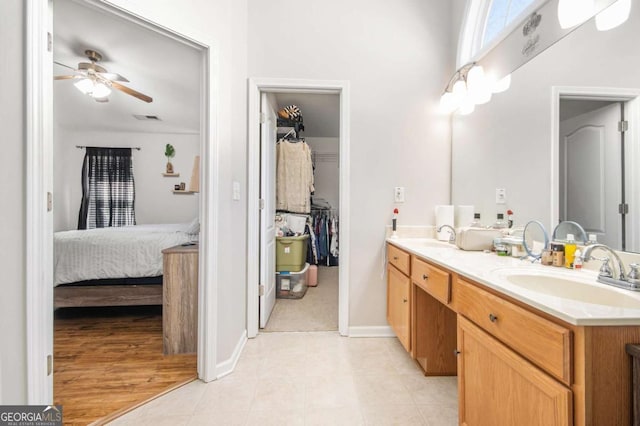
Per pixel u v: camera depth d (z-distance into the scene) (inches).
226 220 65.2
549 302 27.5
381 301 82.7
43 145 41.7
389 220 82.9
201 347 60.9
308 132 180.2
